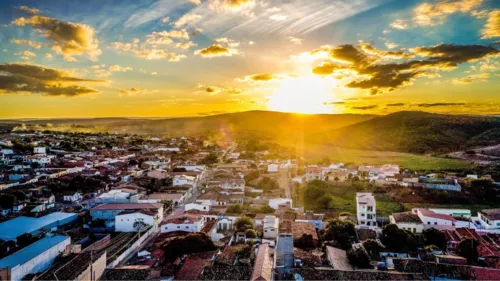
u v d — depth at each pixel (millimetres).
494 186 124875
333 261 66125
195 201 118188
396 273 58594
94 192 131625
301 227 86812
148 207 104188
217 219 98250
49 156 188375
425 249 74875
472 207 112188
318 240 80750
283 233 82938
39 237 82438
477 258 69500
